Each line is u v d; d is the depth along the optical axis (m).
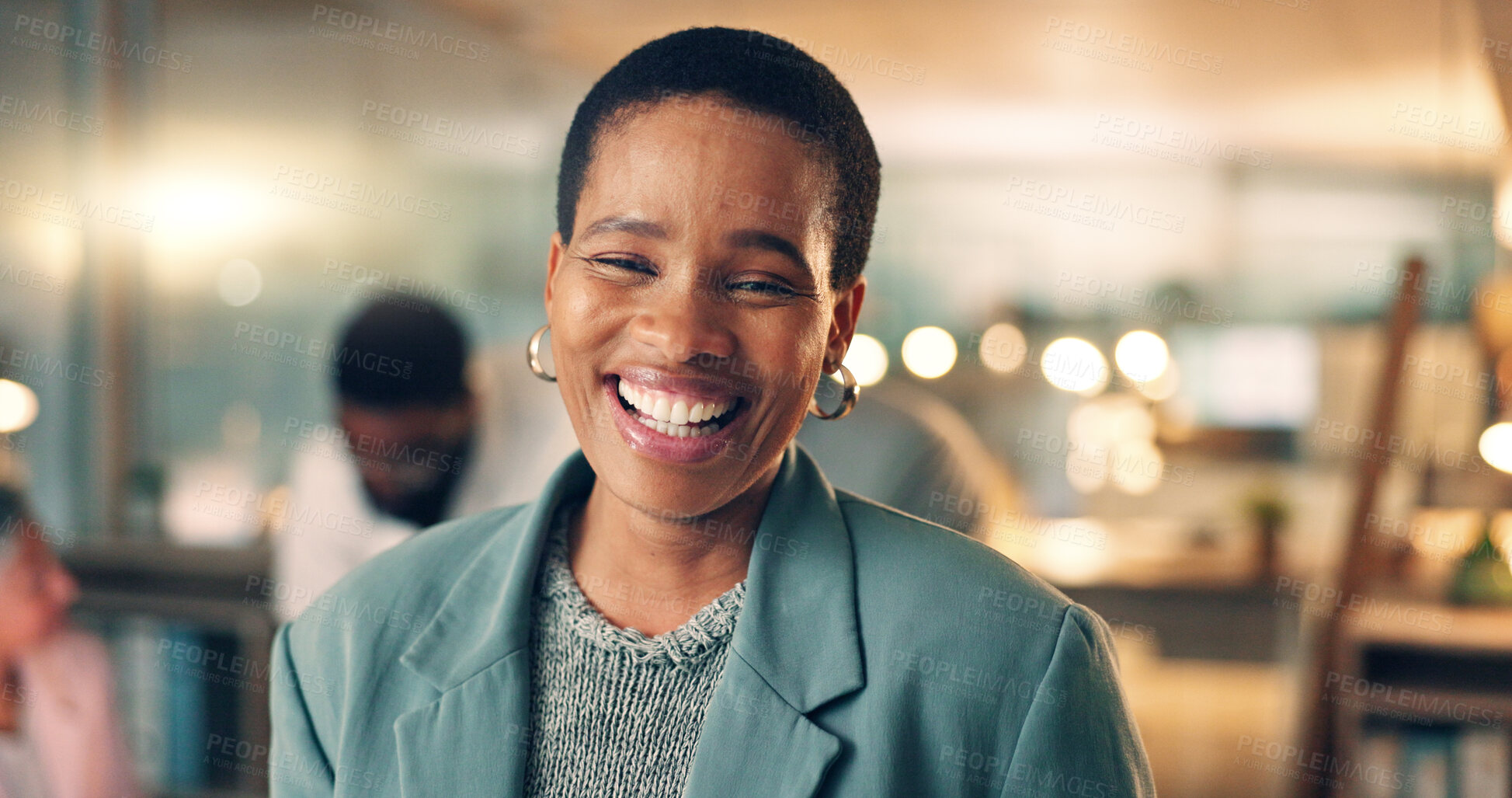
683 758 0.65
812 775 0.62
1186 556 4.31
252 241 4.59
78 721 2.18
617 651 0.66
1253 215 6.56
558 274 0.69
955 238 7.04
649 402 0.62
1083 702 0.63
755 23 4.66
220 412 4.37
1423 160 6.13
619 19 4.57
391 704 0.71
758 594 0.66
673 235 0.61
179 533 3.59
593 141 0.64
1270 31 4.47
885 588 0.67
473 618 0.73
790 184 0.60
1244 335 6.39
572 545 0.74
